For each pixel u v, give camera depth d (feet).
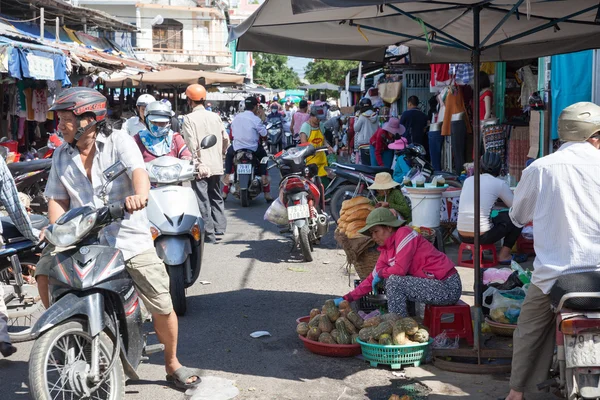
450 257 29.30
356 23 20.47
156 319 15.39
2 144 36.19
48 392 12.57
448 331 17.56
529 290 13.53
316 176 32.12
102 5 167.53
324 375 16.35
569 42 24.18
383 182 25.52
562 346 12.41
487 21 21.30
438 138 44.86
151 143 23.97
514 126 37.86
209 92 116.37
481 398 14.82
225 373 16.55
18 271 19.56
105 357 13.43
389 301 17.58
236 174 45.24
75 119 13.64
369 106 53.52
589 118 12.74
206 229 32.91
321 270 27.32
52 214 14.46
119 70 58.08
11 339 13.80
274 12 18.25
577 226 12.62
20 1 50.47
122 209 12.98
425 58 26.18
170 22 173.47
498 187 26.22
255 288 24.68
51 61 36.06
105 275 13.09
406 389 15.35
